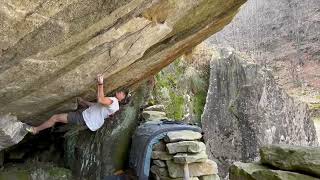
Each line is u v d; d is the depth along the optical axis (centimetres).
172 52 554
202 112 926
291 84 1315
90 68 406
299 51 1330
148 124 716
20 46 287
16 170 652
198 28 490
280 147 276
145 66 563
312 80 1282
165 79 902
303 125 914
